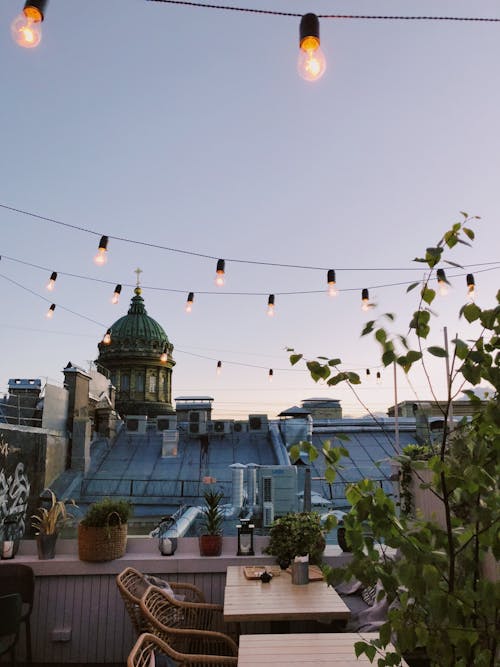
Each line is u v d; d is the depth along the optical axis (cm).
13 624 494
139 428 3641
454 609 172
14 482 2280
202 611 546
